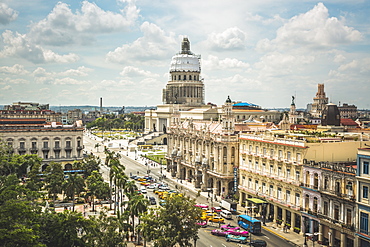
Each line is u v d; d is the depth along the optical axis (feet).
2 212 171.22
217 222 304.71
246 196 348.79
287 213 291.38
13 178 280.72
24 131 484.33
